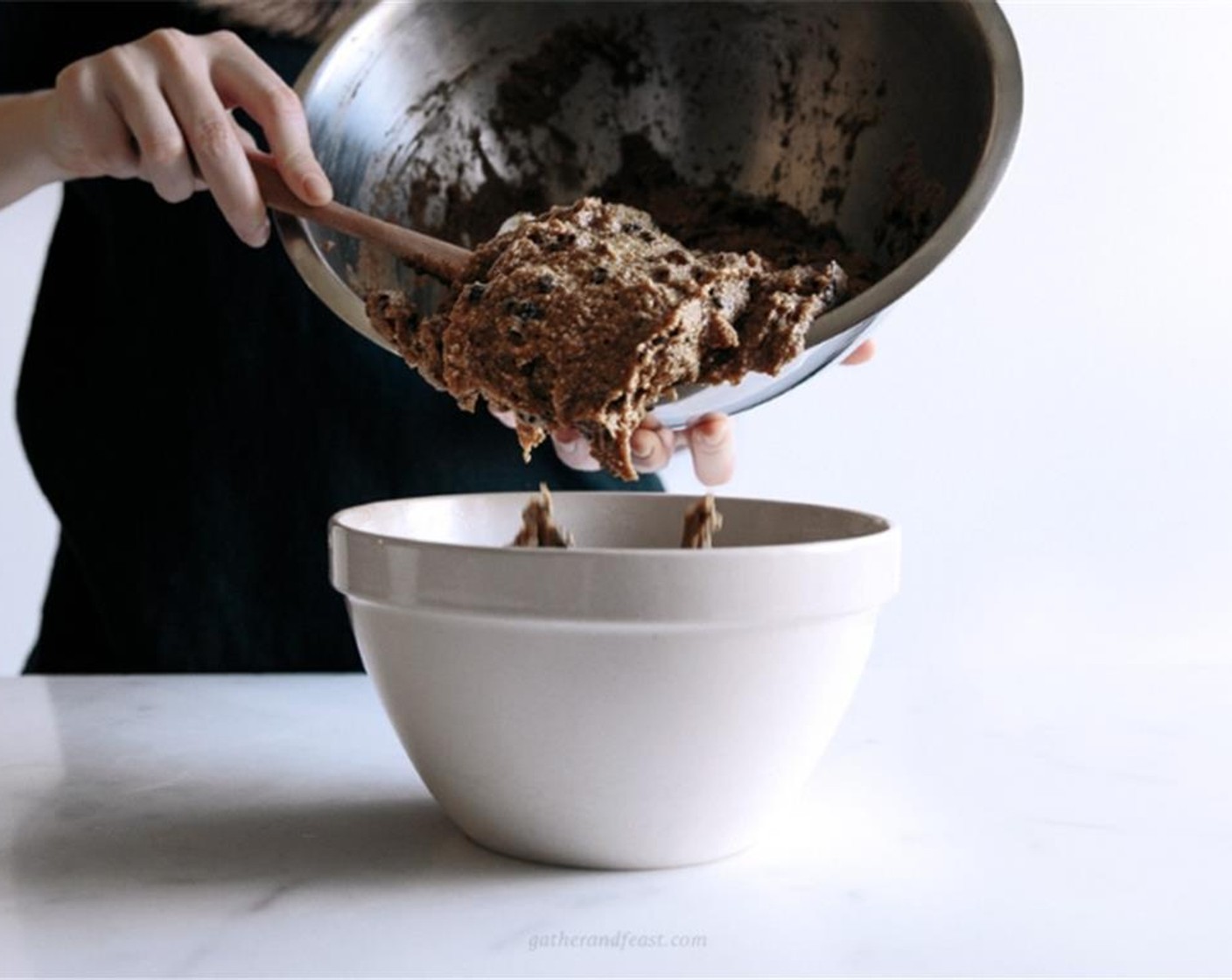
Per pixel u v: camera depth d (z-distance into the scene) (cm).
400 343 77
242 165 83
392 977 56
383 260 88
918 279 72
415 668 66
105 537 120
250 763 82
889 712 90
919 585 162
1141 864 67
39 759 82
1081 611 162
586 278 71
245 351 118
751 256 75
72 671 127
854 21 88
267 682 99
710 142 94
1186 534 161
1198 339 158
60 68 121
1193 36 152
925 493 160
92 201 118
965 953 58
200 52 89
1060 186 155
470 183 94
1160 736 86
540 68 94
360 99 90
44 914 61
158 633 119
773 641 63
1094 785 77
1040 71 154
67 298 122
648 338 68
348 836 71
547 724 64
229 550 119
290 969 57
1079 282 157
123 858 68
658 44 93
